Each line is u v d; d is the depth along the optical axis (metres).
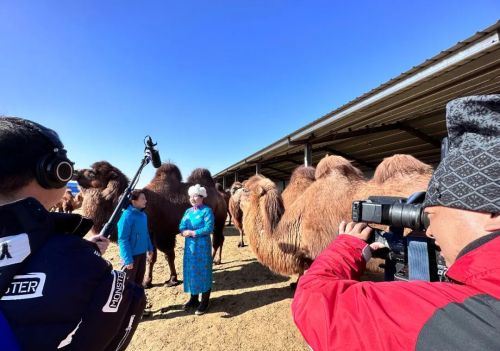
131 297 1.08
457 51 3.70
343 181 3.59
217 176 24.45
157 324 4.18
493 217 0.65
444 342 0.55
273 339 3.67
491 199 0.62
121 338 1.04
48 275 0.80
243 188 4.98
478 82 4.80
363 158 13.38
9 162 0.85
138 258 4.13
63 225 0.97
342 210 3.39
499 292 0.57
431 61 3.98
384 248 1.38
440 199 0.74
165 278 6.20
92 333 0.86
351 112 5.80
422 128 8.67
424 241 1.19
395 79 4.54
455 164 0.71
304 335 0.84
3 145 0.85
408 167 3.24
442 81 4.73
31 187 0.92
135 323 1.11
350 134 8.20
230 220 15.94
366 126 8.16
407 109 6.40
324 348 0.75
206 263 4.38
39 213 0.85
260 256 4.30
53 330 0.77
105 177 4.97
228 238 11.45
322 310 0.79
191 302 4.62
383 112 6.57
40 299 0.77
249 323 4.08
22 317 0.74
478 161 0.66
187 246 4.41
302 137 8.34
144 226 4.25
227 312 4.45
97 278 0.91
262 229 4.26
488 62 4.03
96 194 4.88
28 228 0.81
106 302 0.91
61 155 0.98
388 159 3.42
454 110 0.72
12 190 0.89
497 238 0.63
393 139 9.93
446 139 0.99
